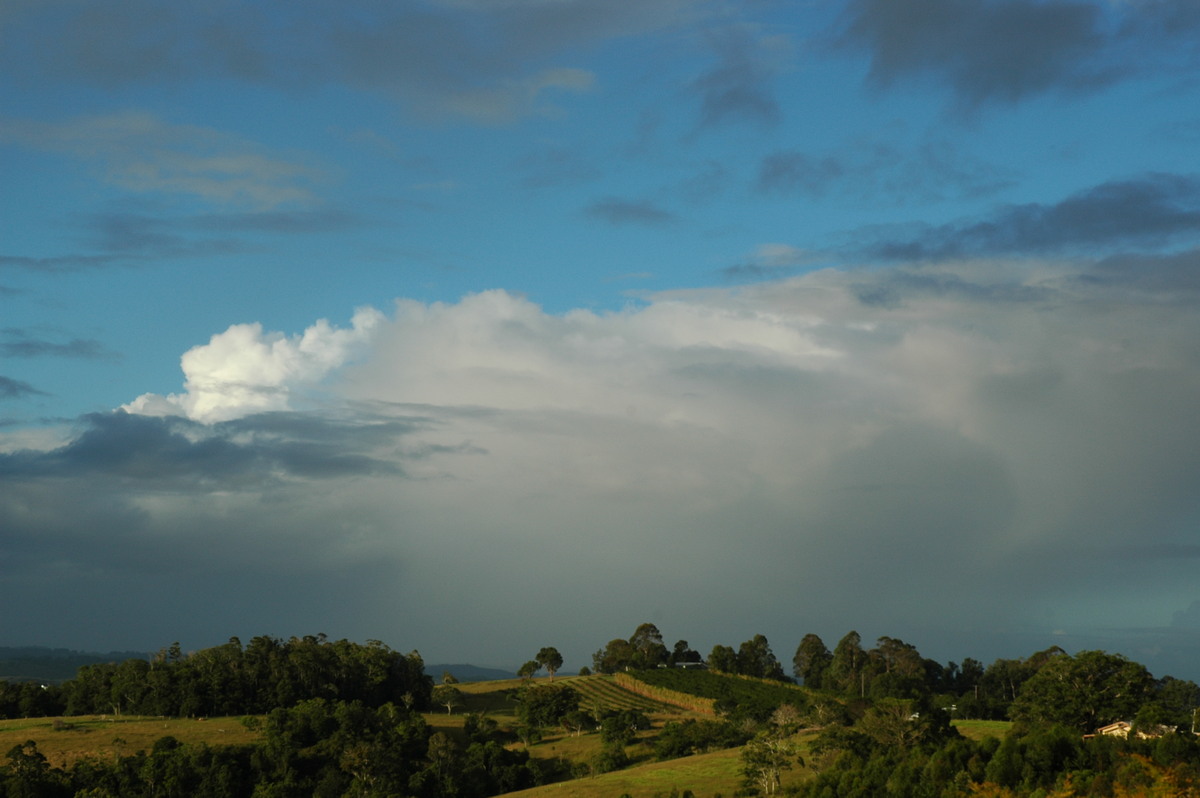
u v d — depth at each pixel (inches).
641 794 5147.6
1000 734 5634.8
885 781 4197.8
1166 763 3654.0
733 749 6594.5
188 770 5935.0
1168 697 6771.7
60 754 6264.8
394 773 6264.8
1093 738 4087.1
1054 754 3870.6
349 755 6220.5
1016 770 3853.3
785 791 4682.6
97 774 5816.9
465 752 6993.1
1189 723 4675.2
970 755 4084.6
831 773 4473.4
